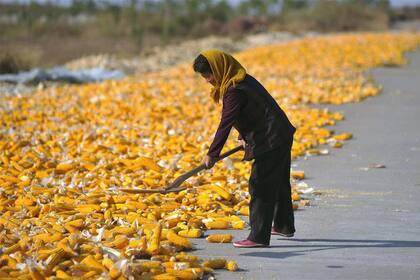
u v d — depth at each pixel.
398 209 15.20
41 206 14.41
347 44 58.94
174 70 42.88
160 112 26.77
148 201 14.62
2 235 12.12
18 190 15.70
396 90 34.59
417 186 17.27
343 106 29.75
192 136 22.19
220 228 13.61
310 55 49.81
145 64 49.62
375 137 23.48
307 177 18.14
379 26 101.25
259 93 12.12
